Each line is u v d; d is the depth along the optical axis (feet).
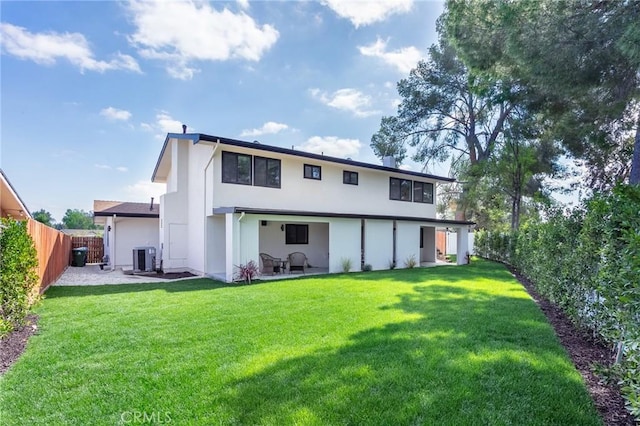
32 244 20.57
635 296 10.10
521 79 35.01
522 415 9.75
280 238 51.52
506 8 25.16
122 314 21.20
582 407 10.18
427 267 52.90
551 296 23.70
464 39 33.45
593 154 48.83
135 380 12.08
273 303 24.22
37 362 13.70
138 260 46.47
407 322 18.92
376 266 49.96
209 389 11.35
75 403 10.64
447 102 79.30
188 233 48.19
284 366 12.97
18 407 10.44
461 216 79.56
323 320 19.53
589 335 17.38
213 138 37.91
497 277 38.88
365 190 55.47
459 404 10.29
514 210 64.90
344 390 11.10
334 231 45.16
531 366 12.89
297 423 9.41
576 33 23.50
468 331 17.21
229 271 36.45
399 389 11.16
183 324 18.89
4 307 16.71
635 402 8.64
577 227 19.62
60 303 24.53
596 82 25.99
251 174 43.24
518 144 63.52
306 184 48.49
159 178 64.08
